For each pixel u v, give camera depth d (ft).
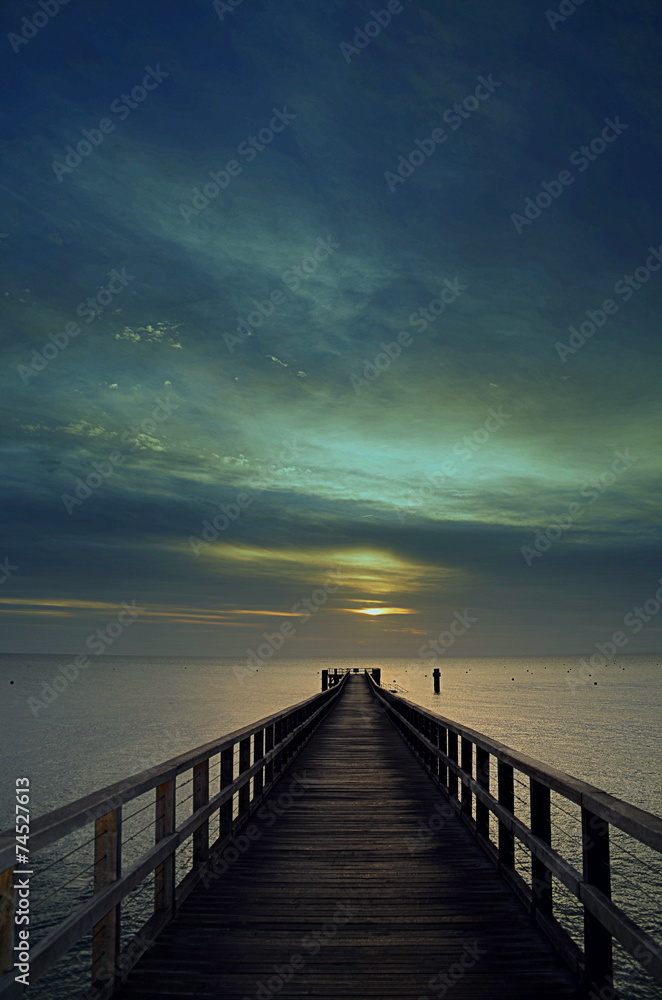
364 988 10.88
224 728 142.00
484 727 143.84
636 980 27.22
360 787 29.96
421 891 15.71
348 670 218.38
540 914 13.41
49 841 7.96
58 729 141.38
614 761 93.76
